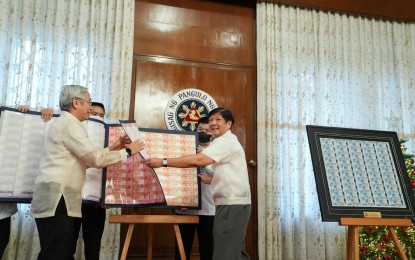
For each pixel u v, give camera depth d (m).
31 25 4.21
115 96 4.23
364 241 4.18
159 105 4.50
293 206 4.59
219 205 2.60
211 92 4.70
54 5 4.30
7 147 2.80
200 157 2.60
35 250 3.75
